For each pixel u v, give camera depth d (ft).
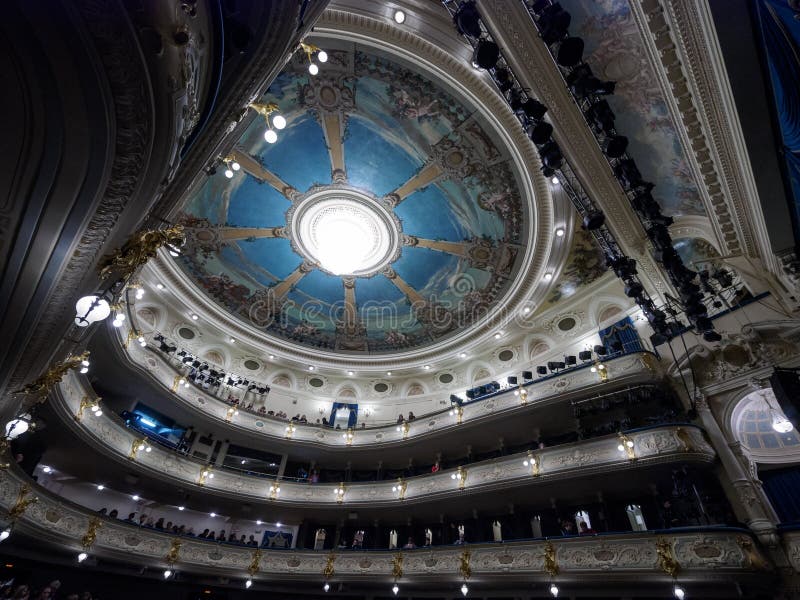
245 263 58.95
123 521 42.50
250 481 54.03
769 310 35.37
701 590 32.53
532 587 39.63
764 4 14.32
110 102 9.41
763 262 34.68
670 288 44.06
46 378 19.27
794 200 23.61
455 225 54.19
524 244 52.44
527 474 44.09
